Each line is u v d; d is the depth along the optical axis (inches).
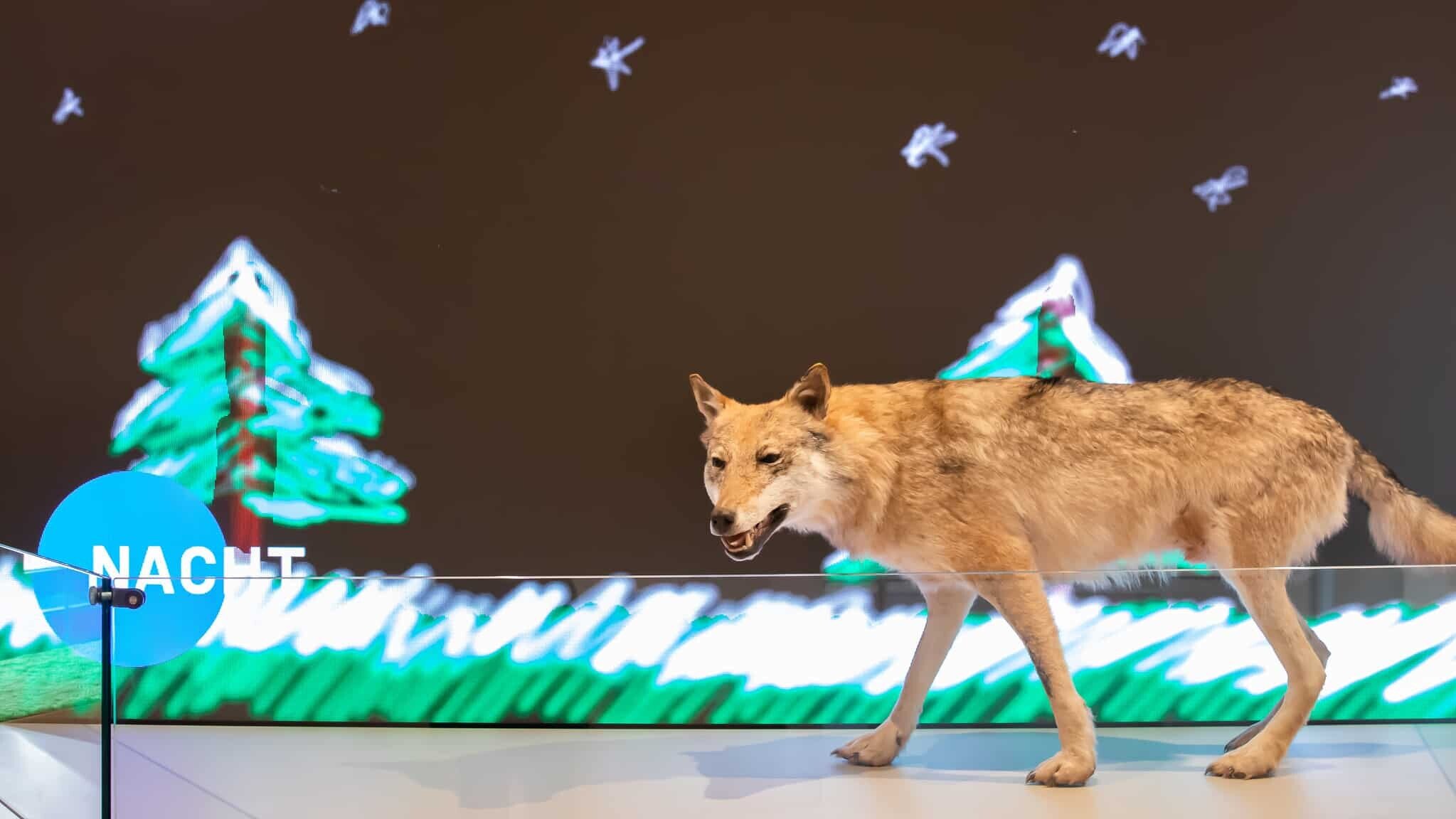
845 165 178.4
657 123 179.9
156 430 181.3
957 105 177.3
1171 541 134.4
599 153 180.5
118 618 107.9
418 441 180.9
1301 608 109.2
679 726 110.4
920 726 109.8
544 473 180.5
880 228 177.8
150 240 181.9
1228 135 174.7
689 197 179.8
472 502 180.9
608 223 180.2
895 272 177.6
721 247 179.3
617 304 179.9
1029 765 108.5
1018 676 109.5
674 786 108.7
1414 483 172.9
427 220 181.2
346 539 181.2
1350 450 134.6
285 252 181.5
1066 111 176.2
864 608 110.3
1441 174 172.6
